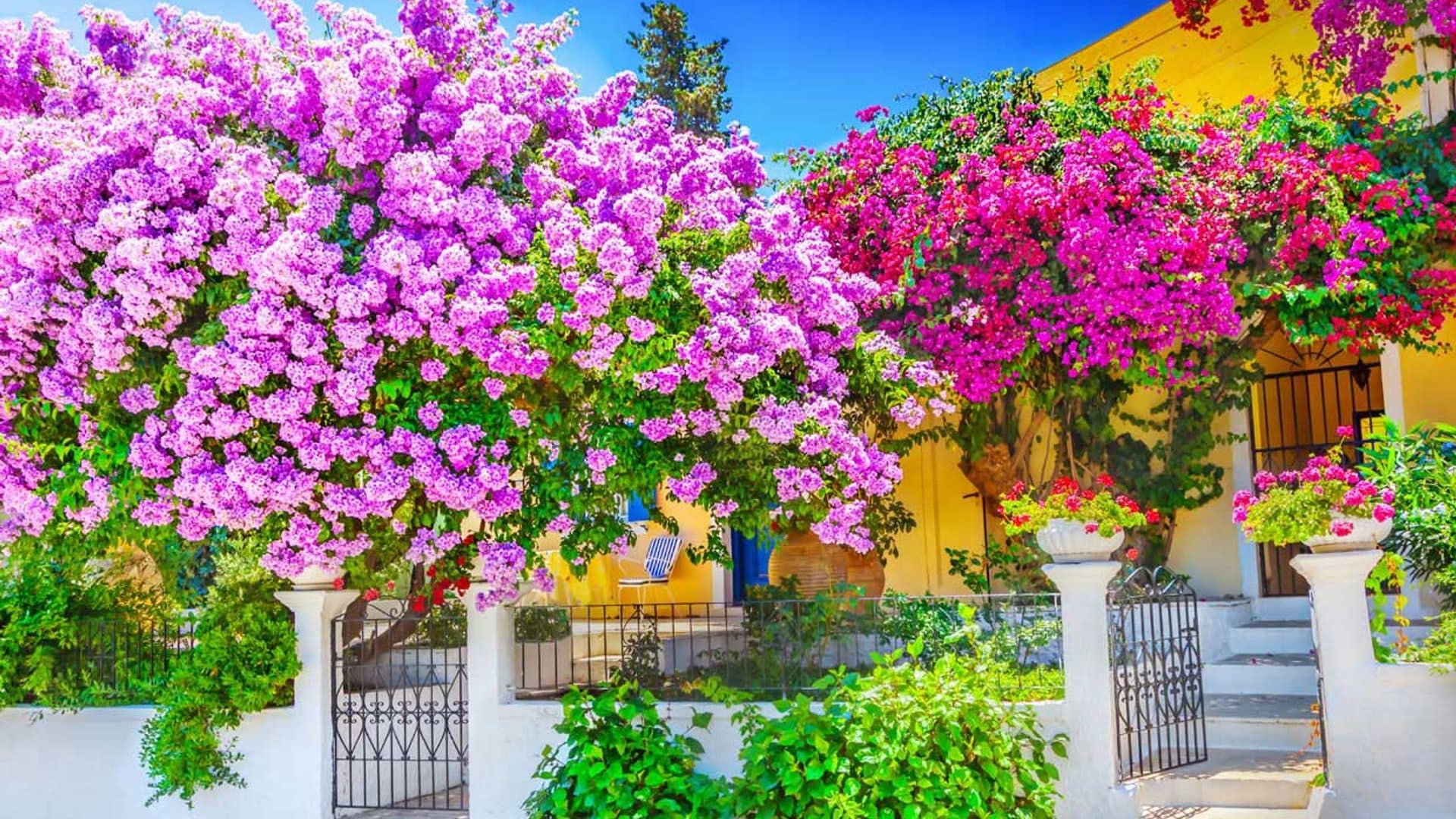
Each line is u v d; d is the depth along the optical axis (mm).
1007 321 8758
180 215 6332
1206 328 8336
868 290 7910
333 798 7629
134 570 10312
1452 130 8391
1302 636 9109
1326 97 10016
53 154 6652
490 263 6352
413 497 6859
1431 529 6699
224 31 7285
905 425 11453
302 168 6625
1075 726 6406
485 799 7195
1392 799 5969
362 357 6285
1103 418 9734
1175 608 8914
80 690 8227
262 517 6438
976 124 9398
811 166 9938
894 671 6336
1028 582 9359
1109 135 8523
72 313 6547
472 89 7070
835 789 5875
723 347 6465
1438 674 5922
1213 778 6848
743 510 7055
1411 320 8312
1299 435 10461
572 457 6676
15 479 6910
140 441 6516
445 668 7684
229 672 7488
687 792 6363
